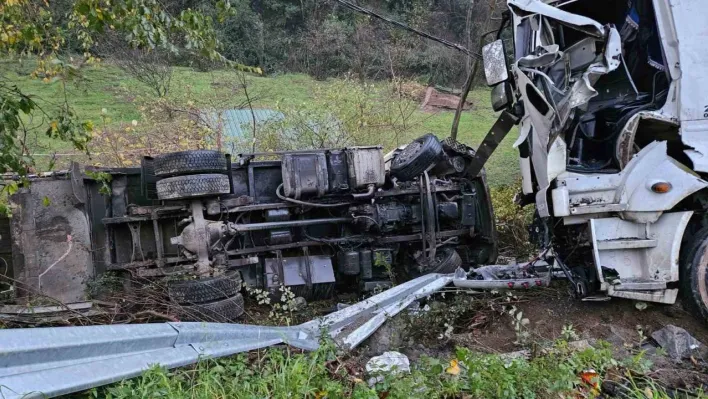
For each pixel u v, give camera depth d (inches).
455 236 247.3
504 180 437.4
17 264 195.0
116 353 120.9
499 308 195.5
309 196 227.9
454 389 128.4
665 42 183.3
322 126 398.3
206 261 194.7
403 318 185.2
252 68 194.7
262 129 399.9
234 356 140.4
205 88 550.6
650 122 184.1
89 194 205.6
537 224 209.6
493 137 226.2
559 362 144.2
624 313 184.9
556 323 183.3
